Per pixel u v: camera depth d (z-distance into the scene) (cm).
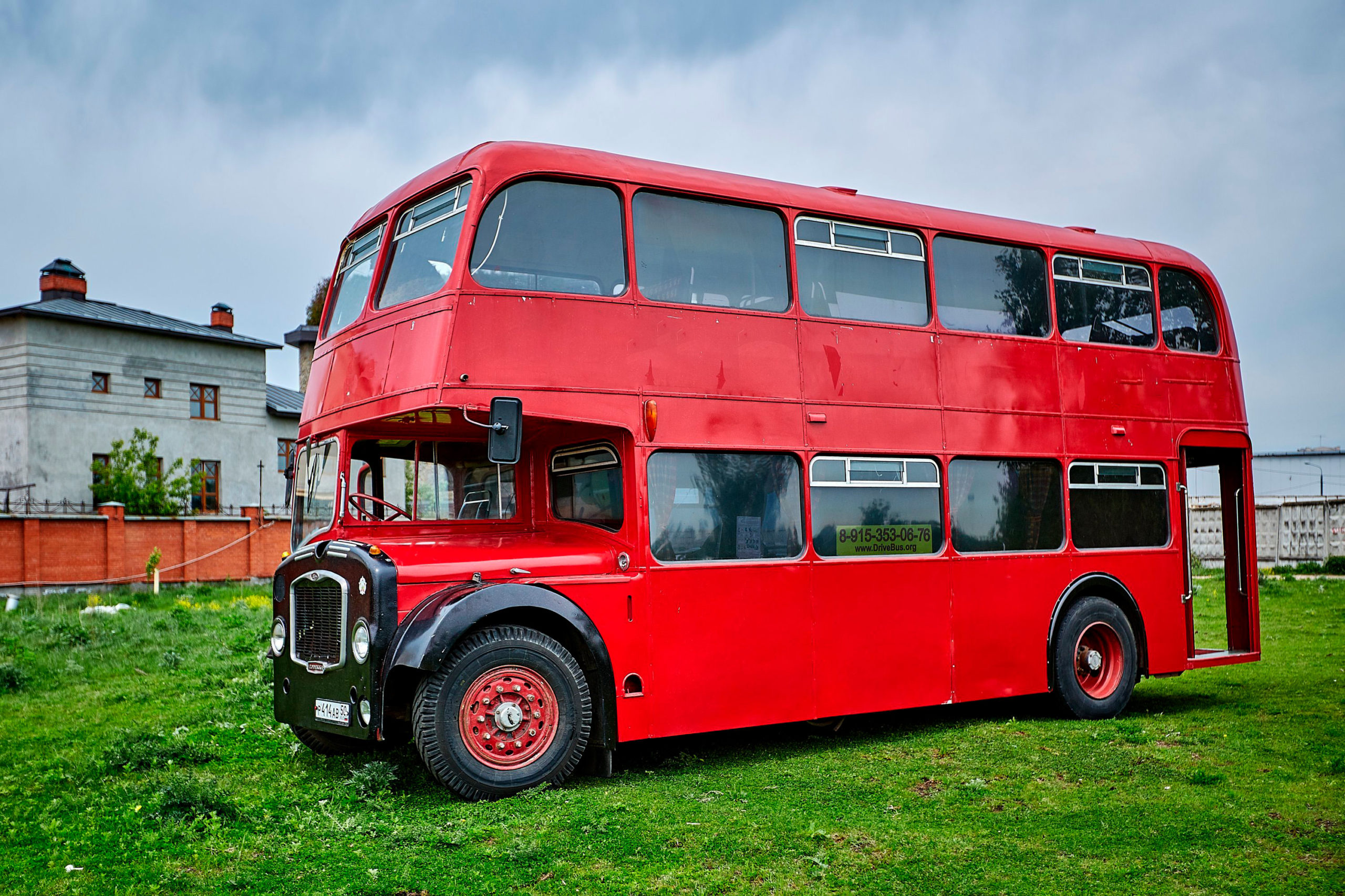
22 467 2941
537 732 655
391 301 735
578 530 753
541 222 704
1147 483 986
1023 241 938
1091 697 916
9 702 1043
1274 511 2705
